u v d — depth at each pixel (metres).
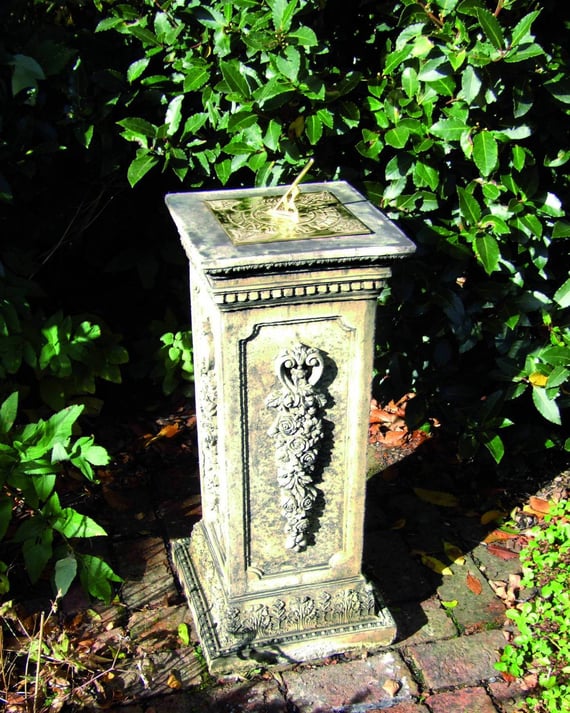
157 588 1.80
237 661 1.62
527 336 1.94
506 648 1.65
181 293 2.38
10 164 1.97
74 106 1.96
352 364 1.48
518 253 1.88
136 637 1.68
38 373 1.97
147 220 2.27
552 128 1.78
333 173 1.93
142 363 2.28
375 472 2.11
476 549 1.89
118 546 1.89
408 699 1.59
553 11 1.75
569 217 1.90
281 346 1.44
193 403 2.33
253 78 1.80
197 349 1.65
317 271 1.38
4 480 1.67
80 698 1.55
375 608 1.68
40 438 1.73
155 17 1.87
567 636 1.67
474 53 1.60
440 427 2.20
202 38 1.85
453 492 2.06
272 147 1.75
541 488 2.06
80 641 1.67
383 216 1.51
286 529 1.58
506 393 1.94
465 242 1.85
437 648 1.68
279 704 1.57
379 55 1.91
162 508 2.00
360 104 1.84
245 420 1.48
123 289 2.44
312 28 1.83
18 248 2.10
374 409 2.28
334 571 1.64
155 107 2.02
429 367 2.03
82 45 1.97
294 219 1.49
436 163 1.81
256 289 1.37
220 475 1.58
